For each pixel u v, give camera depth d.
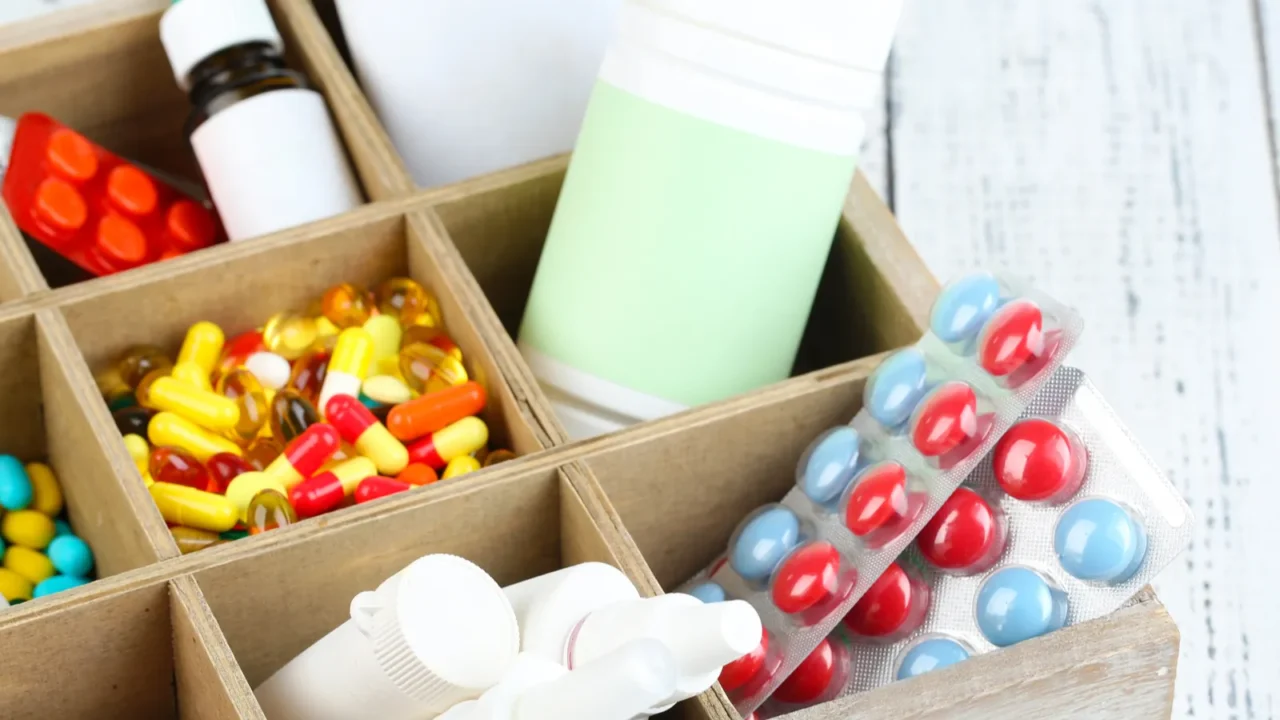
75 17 1.30
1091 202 1.58
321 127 1.25
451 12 1.23
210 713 0.95
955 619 1.00
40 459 1.21
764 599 1.01
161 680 1.00
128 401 1.15
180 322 1.16
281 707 0.92
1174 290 1.53
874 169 1.60
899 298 1.12
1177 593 1.37
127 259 1.24
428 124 1.28
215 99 1.24
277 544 0.96
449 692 0.82
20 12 1.62
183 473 1.08
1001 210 1.58
